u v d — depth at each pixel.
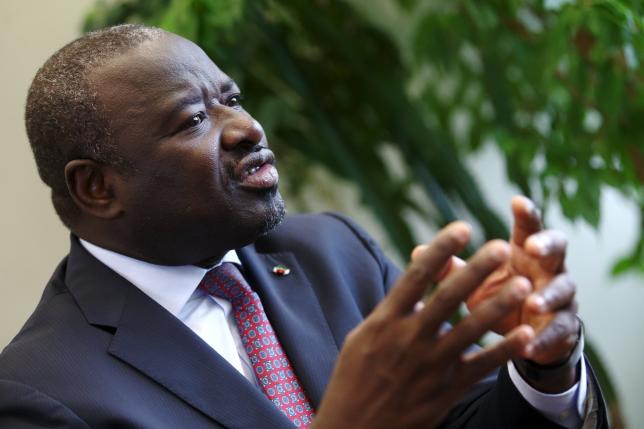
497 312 1.74
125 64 2.65
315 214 3.39
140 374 2.55
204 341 2.64
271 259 3.11
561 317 1.99
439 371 1.80
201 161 2.61
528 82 5.01
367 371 1.83
